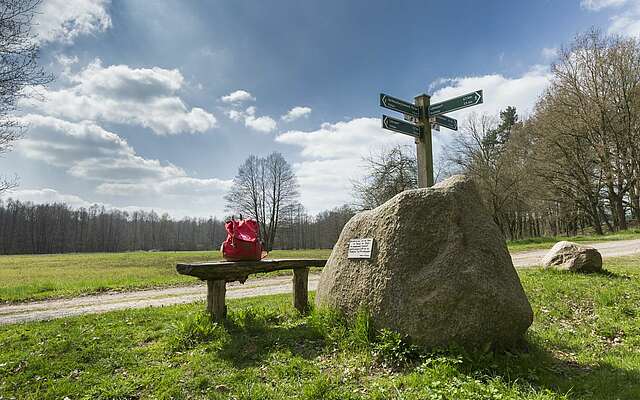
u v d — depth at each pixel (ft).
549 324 20.71
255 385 13.19
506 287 15.35
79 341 18.06
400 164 104.53
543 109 119.85
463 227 16.20
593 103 109.40
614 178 110.93
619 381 13.19
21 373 14.78
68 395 13.23
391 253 16.58
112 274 66.03
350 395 12.22
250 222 22.68
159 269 77.41
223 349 16.43
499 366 13.75
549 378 13.21
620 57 106.73
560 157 119.75
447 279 15.12
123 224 332.19
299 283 23.34
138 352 16.63
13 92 41.65
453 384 12.42
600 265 34.94
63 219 299.99
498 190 123.85
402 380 12.98
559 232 170.40
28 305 34.81
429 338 14.80
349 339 16.17
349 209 118.93
